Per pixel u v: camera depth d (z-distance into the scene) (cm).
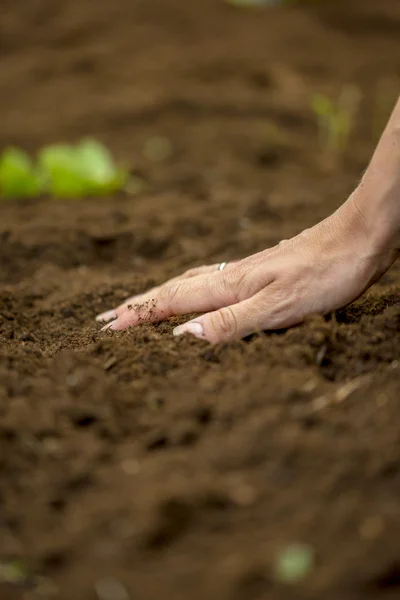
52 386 107
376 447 100
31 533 97
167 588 94
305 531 96
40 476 100
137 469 100
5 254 142
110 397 106
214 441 102
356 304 117
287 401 104
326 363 109
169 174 173
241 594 93
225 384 106
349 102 225
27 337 121
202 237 147
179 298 116
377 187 110
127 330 116
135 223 150
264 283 113
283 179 173
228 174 175
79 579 95
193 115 214
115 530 97
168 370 109
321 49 275
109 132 204
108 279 136
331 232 112
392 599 93
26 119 213
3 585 95
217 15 304
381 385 106
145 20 296
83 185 161
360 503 97
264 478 99
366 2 323
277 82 239
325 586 93
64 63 259
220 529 97
